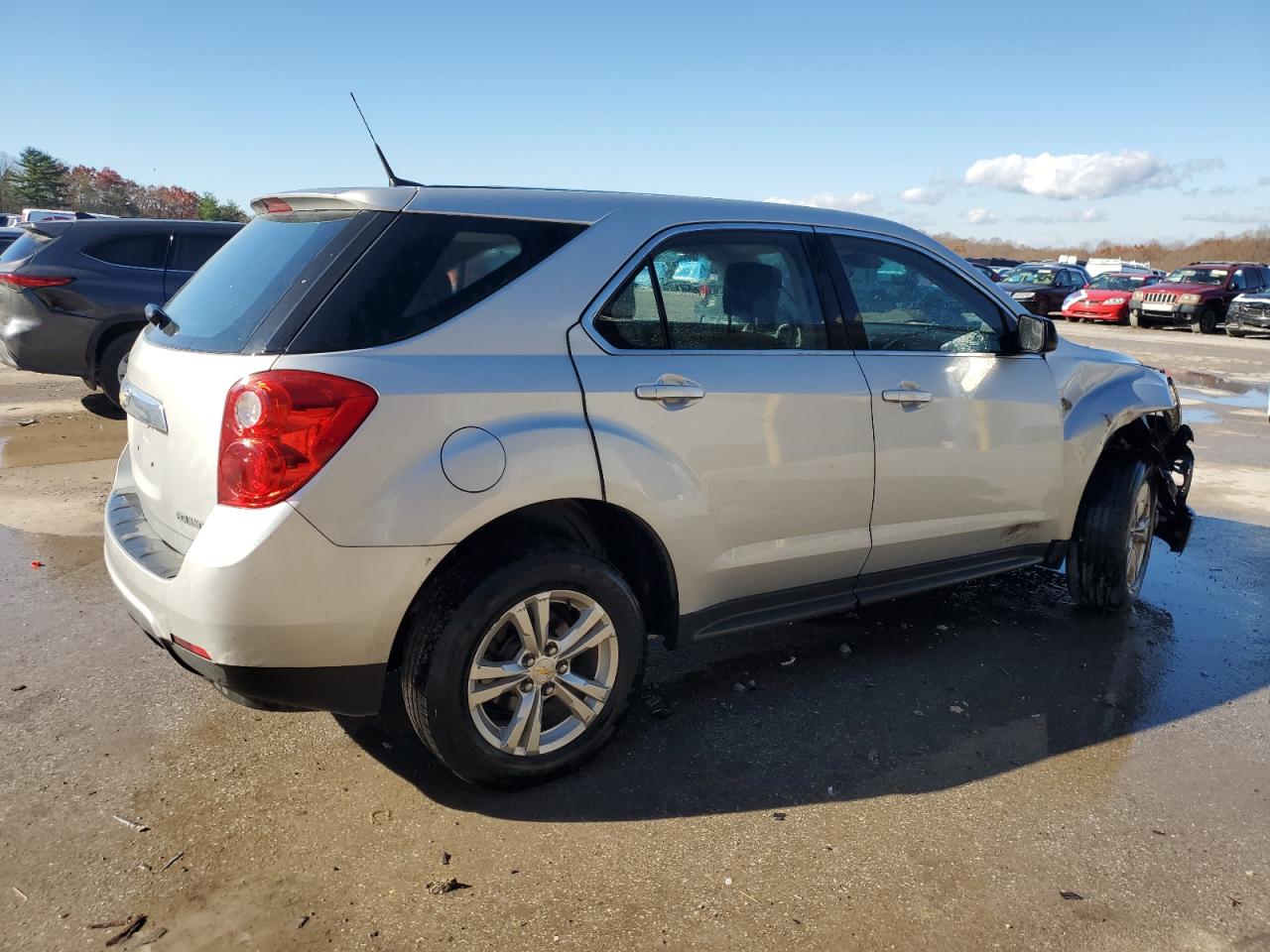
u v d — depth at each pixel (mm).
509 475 2771
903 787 3109
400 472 2631
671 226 3283
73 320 8109
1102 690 3867
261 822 2832
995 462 4012
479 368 2801
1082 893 2600
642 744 3344
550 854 2715
